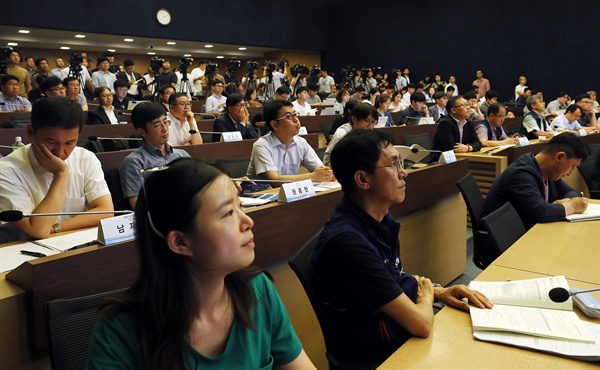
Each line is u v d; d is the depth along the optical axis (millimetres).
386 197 1422
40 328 1183
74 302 1054
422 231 2811
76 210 1998
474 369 1008
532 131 6000
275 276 1854
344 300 1329
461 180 2564
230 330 854
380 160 1406
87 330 1047
